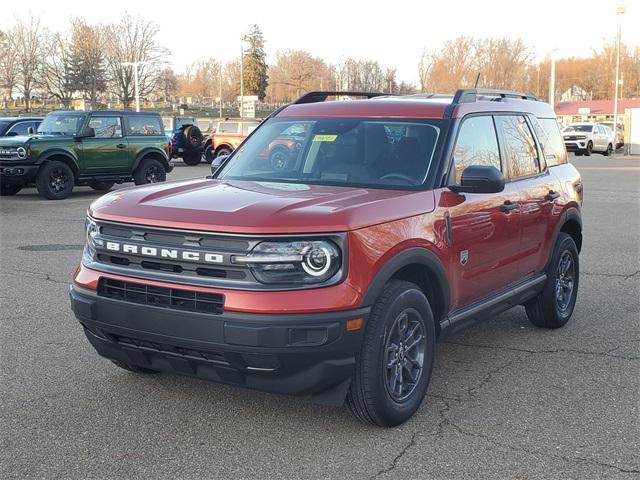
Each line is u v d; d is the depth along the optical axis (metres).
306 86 93.56
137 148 18.41
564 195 6.66
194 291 4.02
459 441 4.32
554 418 4.68
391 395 4.42
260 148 5.68
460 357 5.94
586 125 45.66
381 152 5.18
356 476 3.88
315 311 3.92
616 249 10.98
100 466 3.98
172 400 4.91
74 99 65.75
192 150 29.86
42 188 16.62
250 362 3.96
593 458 4.12
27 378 5.28
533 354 6.03
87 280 4.44
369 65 82.38
